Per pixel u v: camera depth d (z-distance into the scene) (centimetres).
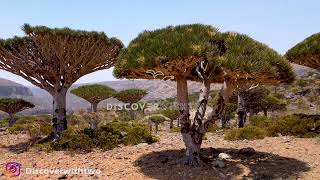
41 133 1903
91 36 1512
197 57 819
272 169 904
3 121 3844
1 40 1535
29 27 1429
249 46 852
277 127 1609
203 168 889
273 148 1206
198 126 920
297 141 1359
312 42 1717
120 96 3384
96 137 1416
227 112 2775
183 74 919
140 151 1192
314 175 862
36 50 1588
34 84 1641
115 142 1382
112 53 1619
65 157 1162
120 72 912
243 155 1066
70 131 1488
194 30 891
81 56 1538
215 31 912
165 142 1441
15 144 1628
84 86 2883
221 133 1895
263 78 872
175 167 903
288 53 1856
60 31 1453
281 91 5381
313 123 1545
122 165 967
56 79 1608
